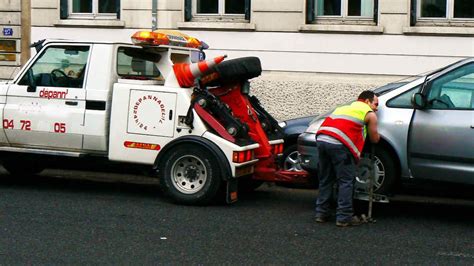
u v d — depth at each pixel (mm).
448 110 8125
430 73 8484
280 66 15039
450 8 14383
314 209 9133
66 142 9617
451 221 8539
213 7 15555
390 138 8305
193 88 9164
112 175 11820
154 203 9266
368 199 8375
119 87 9289
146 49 9586
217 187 8945
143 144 9227
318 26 14719
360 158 8445
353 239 7469
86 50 9531
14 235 7332
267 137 9789
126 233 7512
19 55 16156
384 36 14500
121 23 15664
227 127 8938
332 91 14539
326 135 7984
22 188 10273
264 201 9680
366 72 14648
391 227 8109
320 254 6832
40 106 9688
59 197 9547
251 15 15125
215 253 6793
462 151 7977
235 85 9414
